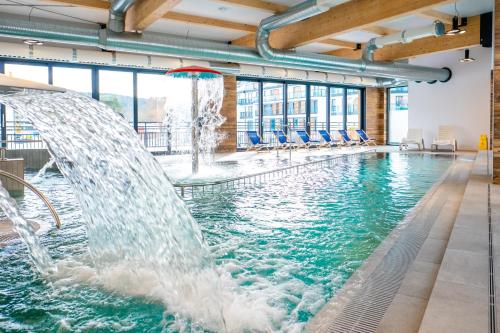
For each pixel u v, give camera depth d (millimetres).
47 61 11180
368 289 2477
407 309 2123
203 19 9242
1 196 3074
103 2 7891
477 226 3443
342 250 3443
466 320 1811
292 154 13188
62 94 2639
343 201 5547
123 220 3223
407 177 7852
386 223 4301
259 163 10305
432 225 3973
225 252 3424
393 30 10797
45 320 2254
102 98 12195
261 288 2670
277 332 2109
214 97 13359
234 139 14086
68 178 3689
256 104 15422
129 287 2658
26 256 3232
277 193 6227
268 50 9438
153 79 13148
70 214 4781
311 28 9516
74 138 3342
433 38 11445
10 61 10648
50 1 7316
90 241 3527
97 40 8133
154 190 3031
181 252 2924
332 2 6859
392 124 18438
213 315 2291
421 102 15445
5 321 2238
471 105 14227
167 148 13438
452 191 5777
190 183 6324
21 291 2615
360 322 2045
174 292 2547
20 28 7441
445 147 14750
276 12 8484
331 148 16219
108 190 3340
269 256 3314
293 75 13812
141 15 7688
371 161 10992
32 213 4812
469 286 2189
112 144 3195
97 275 2852
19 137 10727
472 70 14148
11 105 2754
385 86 16438
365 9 8219
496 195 4887
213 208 5168
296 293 2586
